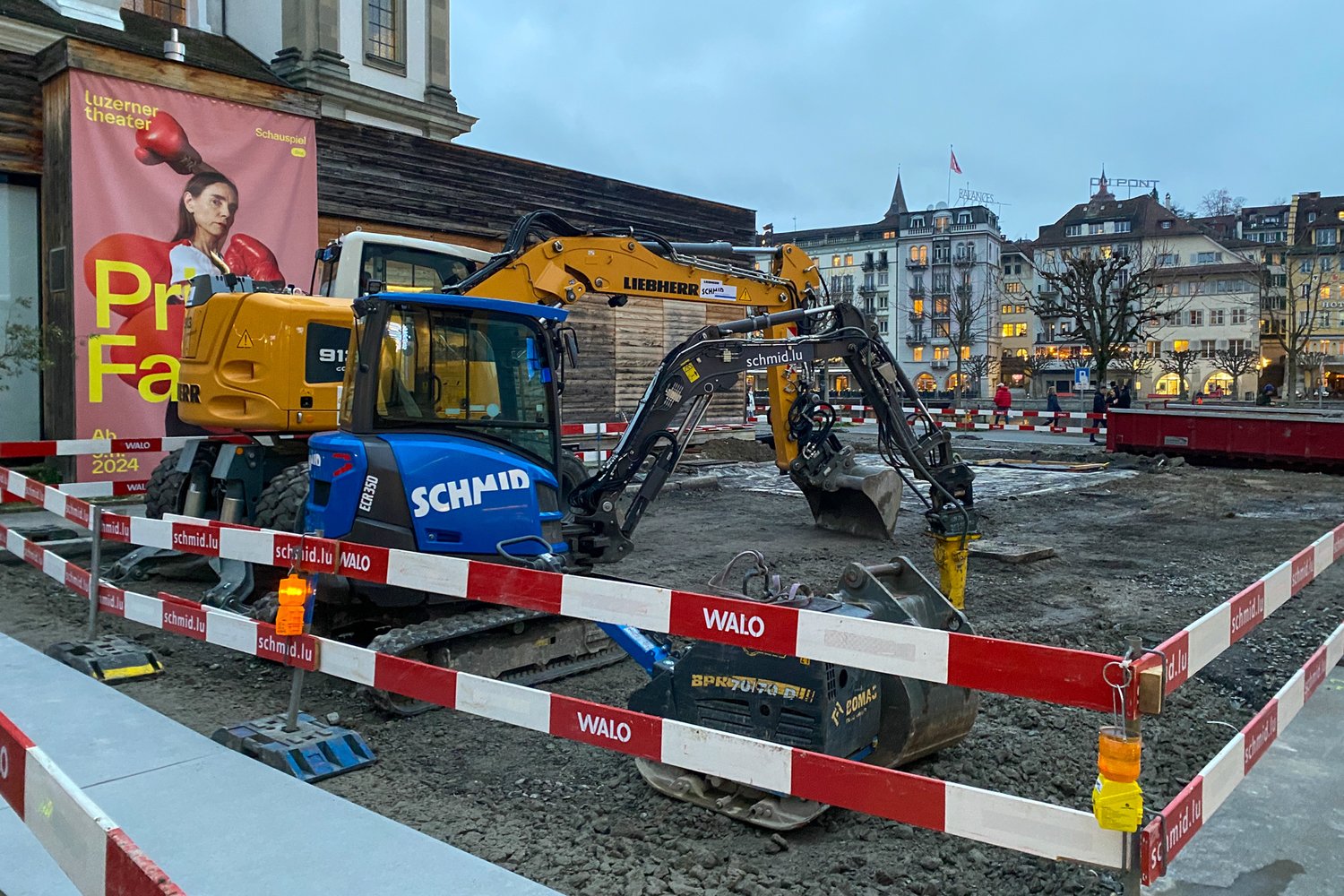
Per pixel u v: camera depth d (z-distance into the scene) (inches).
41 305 519.8
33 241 518.9
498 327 248.2
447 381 239.6
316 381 320.5
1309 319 2576.3
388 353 231.9
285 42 762.2
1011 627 272.7
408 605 229.8
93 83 479.2
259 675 237.8
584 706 151.3
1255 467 705.0
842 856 143.0
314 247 573.3
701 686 159.9
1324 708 196.2
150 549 342.6
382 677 177.5
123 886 73.7
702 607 145.0
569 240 337.7
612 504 305.4
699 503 538.9
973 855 142.4
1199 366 2748.5
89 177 480.1
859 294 3348.9
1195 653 116.3
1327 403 2351.1
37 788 91.2
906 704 159.6
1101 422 994.7
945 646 120.4
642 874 138.3
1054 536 423.8
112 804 152.3
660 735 143.0
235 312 313.3
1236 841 139.6
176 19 756.6
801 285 414.6
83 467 482.9
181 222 513.3
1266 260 2839.6
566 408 751.7
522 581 167.0
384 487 219.5
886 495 418.6
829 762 126.0
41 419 518.9
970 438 1010.1
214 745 179.3
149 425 504.1
